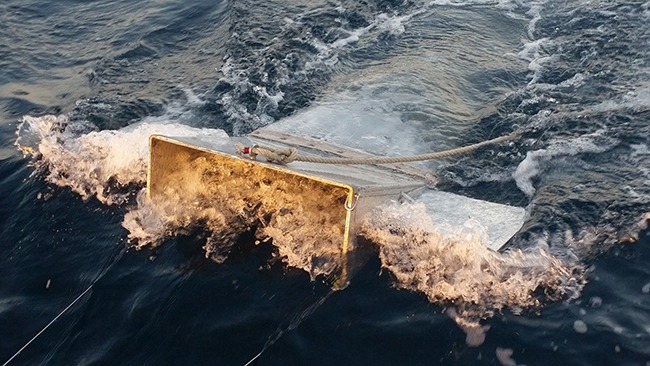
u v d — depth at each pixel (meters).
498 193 6.77
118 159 6.86
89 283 5.46
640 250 5.75
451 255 5.49
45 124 8.06
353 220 5.32
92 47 10.34
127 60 9.85
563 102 8.31
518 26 10.37
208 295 5.25
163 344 4.88
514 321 5.04
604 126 7.69
